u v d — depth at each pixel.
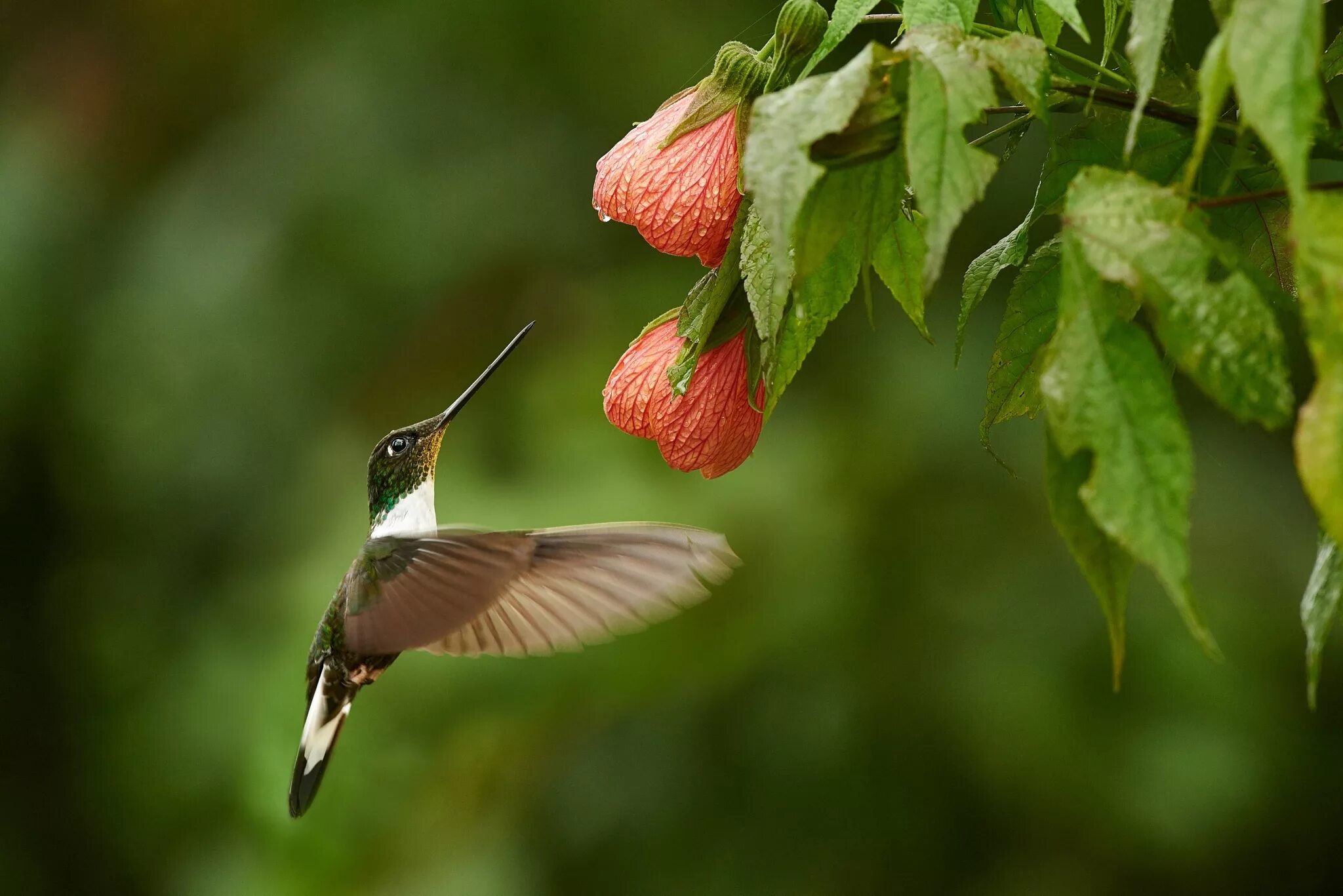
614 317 3.76
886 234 3.07
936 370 3.52
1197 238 3.01
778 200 3.03
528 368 3.85
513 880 3.49
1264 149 3.07
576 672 3.50
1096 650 3.46
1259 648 3.45
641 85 3.96
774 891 3.47
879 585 3.49
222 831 3.62
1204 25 3.38
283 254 4.05
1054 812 3.45
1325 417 2.73
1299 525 3.47
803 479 3.51
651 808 3.50
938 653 3.47
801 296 3.07
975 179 3.02
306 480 3.92
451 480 3.61
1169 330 3.01
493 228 3.99
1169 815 3.43
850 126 3.04
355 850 3.49
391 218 4.02
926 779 3.47
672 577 3.18
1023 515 3.49
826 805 3.48
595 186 3.10
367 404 3.97
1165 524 2.96
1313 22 2.80
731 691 3.50
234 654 3.66
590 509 3.49
